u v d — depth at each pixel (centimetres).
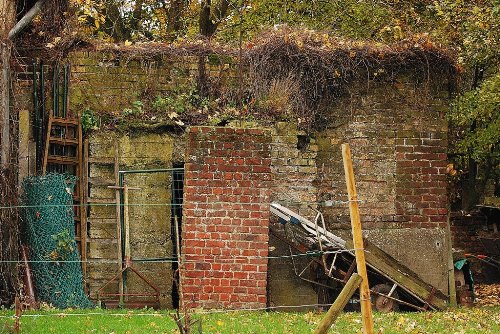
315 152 1945
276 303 1825
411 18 2688
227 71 1980
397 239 1964
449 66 2006
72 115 1914
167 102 1933
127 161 1905
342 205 1955
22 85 1902
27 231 1769
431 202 1991
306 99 1964
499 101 2300
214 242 1684
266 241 1688
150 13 3194
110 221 1880
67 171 1892
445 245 1980
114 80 1941
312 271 1834
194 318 1511
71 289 1753
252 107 1947
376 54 1980
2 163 1766
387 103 1986
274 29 2014
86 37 1984
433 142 2000
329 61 1962
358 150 1973
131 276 1859
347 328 1460
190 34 3055
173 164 1912
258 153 1694
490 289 2495
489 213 2688
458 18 2295
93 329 1378
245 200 1691
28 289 1717
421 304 1831
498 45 2184
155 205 1855
